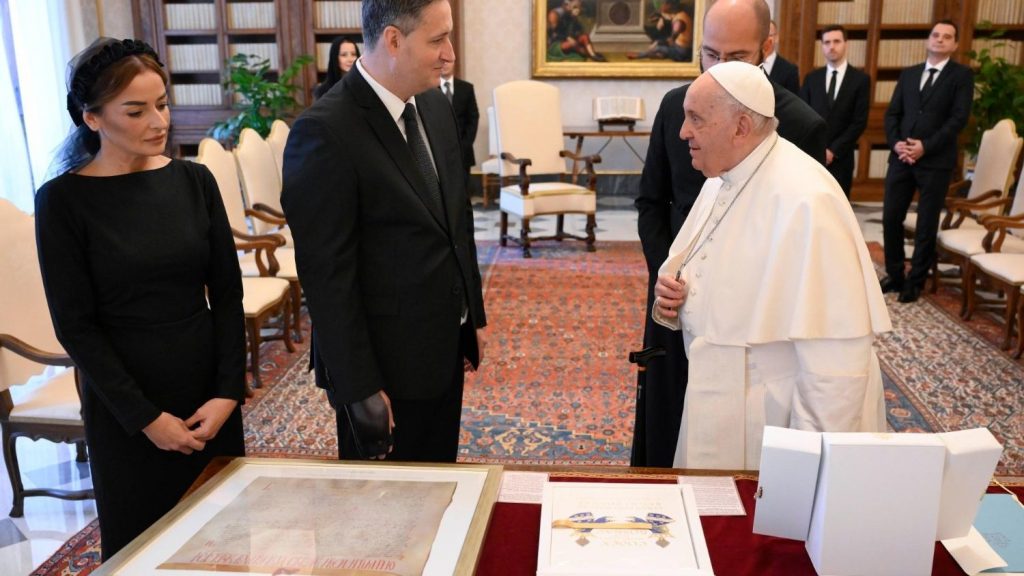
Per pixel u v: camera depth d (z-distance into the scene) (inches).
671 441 91.9
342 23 354.9
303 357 179.3
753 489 58.5
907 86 220.1
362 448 68.5
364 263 70.4
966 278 198.4
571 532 51.7
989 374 163.6
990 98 312.2
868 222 322.0
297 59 344.2
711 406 71.0
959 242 200.8
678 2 363.6
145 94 66.1
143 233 70.0
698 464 72.0
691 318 73.6
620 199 384.2
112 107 65.7
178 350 73.2
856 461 47.2
